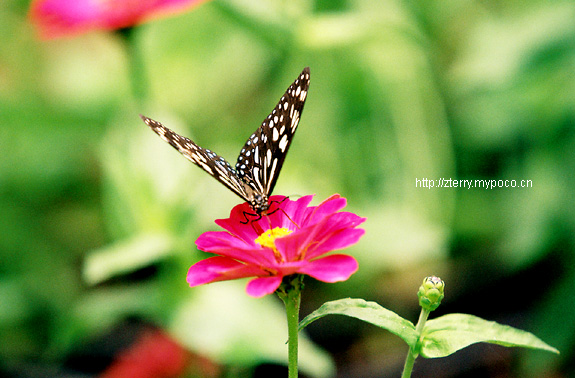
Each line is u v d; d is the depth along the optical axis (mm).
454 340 742
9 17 1256
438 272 1142
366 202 1111
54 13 952
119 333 1045
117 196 938
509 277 1120
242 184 771
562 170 953
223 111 1254
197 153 773
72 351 1008
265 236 756
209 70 1260
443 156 1116
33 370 993
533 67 953
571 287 947
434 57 1196
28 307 1024
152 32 1224
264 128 782
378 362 1036
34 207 1133
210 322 910
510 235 1013
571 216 944
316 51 1106
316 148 1150
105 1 947
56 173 1155
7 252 1068
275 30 1039
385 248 1046
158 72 1229
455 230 1129
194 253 934
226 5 1026
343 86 1151
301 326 742
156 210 936
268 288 723
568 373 947
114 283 1104
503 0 1129
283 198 766
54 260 1098
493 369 1002
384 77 1136
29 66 1252
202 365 927
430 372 1009
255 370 988
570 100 950
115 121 1067
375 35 1071
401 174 1120
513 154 1062
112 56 1236
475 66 1034
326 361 910
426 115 1130
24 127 1109
